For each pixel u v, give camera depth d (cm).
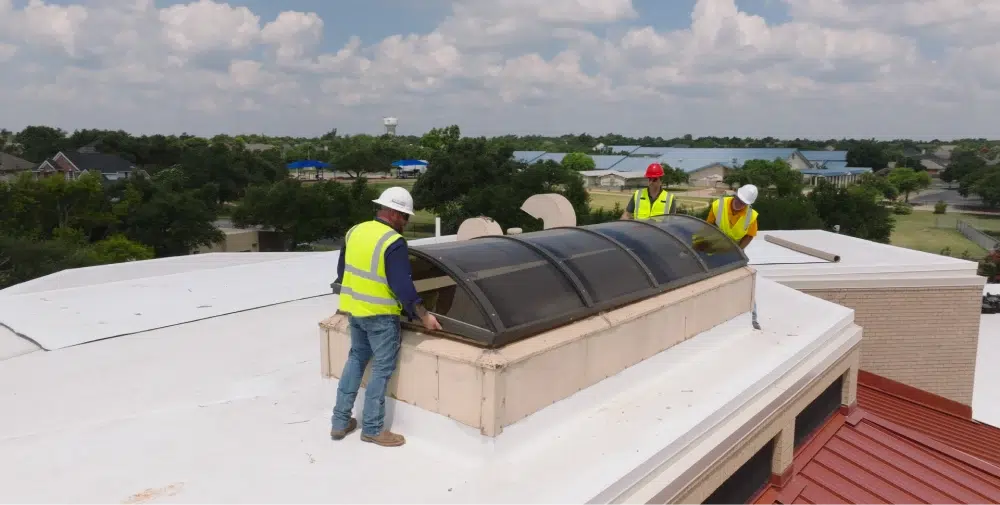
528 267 569
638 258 676
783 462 668
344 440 507
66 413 577
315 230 6525
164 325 868
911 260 1446
